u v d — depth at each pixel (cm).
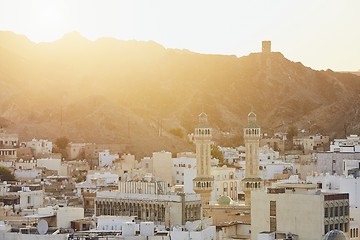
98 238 16162
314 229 18050
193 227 18250
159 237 16450
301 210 18212
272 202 18600
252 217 18925
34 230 17075
